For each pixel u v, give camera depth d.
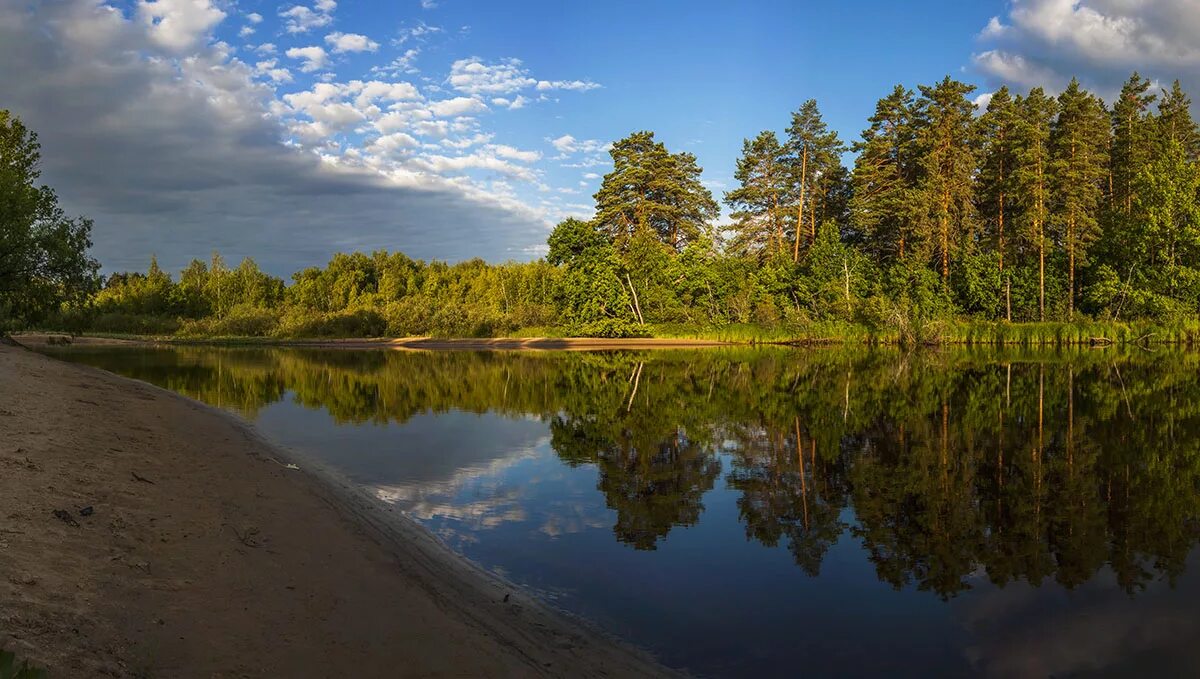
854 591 6.68
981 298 53.38
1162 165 46.66
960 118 54.00
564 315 59.53
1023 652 5.48
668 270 59.16
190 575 5.55
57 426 10.33
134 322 70.06
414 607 5.65
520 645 5.20
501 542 7.91
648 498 9.95
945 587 6.80
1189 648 5.55
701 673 5.07
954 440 14.17
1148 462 12.10
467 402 20.44
